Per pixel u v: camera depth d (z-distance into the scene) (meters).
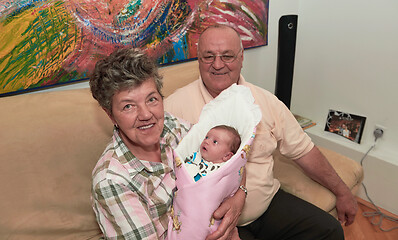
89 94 1.21
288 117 1.36
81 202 1.10
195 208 0.89
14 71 1.20
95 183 0.82
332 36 2.13
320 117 2.40
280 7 2.19
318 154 1.39
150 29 1.57
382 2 1.80
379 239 1.79
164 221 0.95
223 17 1.87
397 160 1.90
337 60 2.14
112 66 0.76
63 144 1.06
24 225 0.98
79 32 1.32
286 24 1.82
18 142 0.97
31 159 0.99
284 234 1.32
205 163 1.05
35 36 1.21
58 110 1.08
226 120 1.16
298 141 1.36
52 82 1.31
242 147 0.97
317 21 2.19
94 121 1.13
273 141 1.32
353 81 2.08
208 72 1.25
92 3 1.33
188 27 1.73
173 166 1.01
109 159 0.86
